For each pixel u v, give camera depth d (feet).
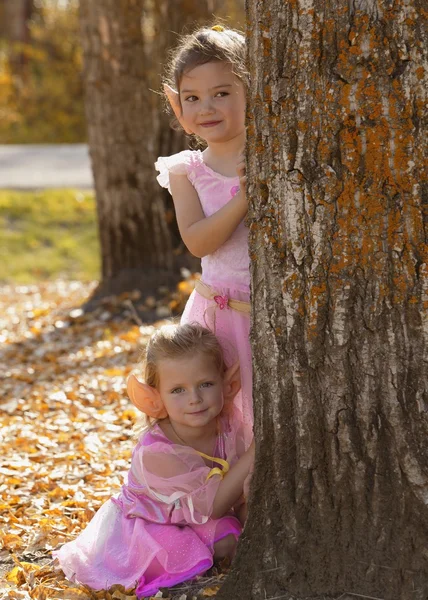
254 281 8.43
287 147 7.84
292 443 8.34
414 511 7.87
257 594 8.39
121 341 21.67
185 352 9.43
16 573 9.80
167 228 24.54
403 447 7.84
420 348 7.73
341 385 7.97
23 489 12.71
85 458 13.91
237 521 9.76
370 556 8.04
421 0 7.29
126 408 16.53
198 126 9.41
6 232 39.27
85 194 42.55
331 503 8.20
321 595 8.19
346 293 7.80
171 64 10.09
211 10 24.27
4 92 70.54
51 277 36.14
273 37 7.81
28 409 17.21
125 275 24.72
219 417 9.95
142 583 9.19
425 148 7.45
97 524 9.87
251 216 8.37
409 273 7.63
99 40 23.61
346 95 7.50
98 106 24.12
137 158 24.21
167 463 9.46
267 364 8.38
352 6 7.41
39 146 58.03
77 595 9.20
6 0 82.28
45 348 22.13
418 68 7.35
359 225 7.68
